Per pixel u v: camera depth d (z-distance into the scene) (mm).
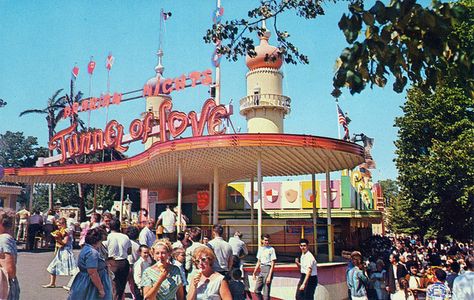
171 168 20375
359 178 30812
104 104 33781
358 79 3707
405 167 24281
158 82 31250
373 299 13992
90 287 7020
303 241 11391
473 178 21891
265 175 22953
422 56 3961
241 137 14664
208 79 28016
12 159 65250
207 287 5551
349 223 27859
